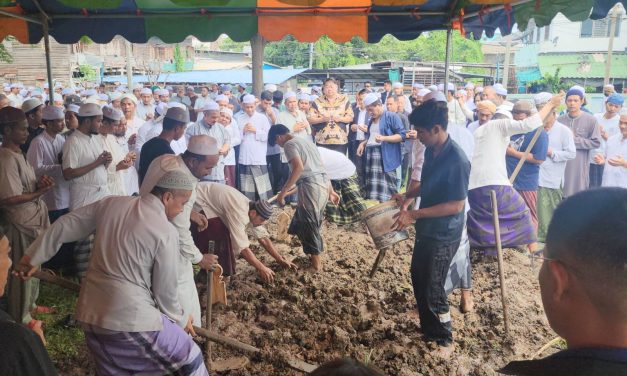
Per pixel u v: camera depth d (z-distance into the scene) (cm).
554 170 710
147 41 703
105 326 282
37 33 686
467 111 1005
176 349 299
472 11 647
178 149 786
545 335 470
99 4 505
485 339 461
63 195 571
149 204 296
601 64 3509
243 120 905
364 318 486
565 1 534
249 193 913
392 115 888
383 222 511
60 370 410
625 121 733
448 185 408
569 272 106
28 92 1909
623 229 101
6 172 421
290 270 590
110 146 577
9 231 430
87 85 2922
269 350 432
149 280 294
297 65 4712
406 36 721
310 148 584
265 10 692
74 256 537
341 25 702
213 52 4684
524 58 3828
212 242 429
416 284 436
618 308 101
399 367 410
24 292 437
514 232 602
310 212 583
